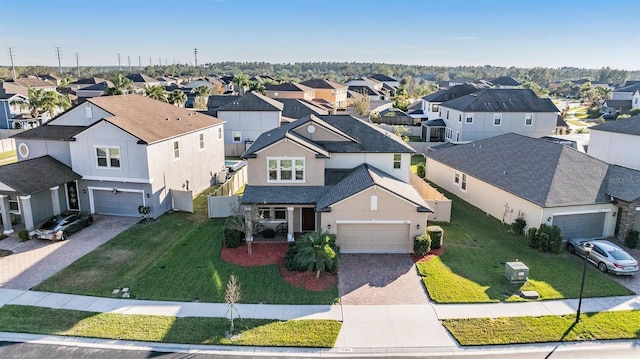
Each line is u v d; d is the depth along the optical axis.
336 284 20.16
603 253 21.78
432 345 15.73
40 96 70.00
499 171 29.92
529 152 30.19
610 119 87.12
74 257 22.66
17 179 25.50
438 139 61.25
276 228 26.27
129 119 29.62
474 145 36.03
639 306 18.41
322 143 28.33
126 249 23.72
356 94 105.25
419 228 23.52
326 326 16.77
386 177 26.62
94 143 28.02
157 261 22.22
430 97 70.31
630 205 24.33
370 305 18.36
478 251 24.03
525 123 53.56
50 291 19.14
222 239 25.30
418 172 41.94
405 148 28.09
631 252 23.95
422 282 20.39
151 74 199.25
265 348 15.48
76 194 29.48
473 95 57.28
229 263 22.06
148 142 27.20
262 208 26.16
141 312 17.56
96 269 21.30
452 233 26.72
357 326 16.83
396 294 19.30
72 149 28.53
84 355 14.92
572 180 25.94
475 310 18.00
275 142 25.48
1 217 27.38
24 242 24.72
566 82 184.75
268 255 23.09
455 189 35.19
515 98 54.78
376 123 69.50
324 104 88.69
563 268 21.97
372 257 23.25
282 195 25.41
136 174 27.97
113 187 28.67
